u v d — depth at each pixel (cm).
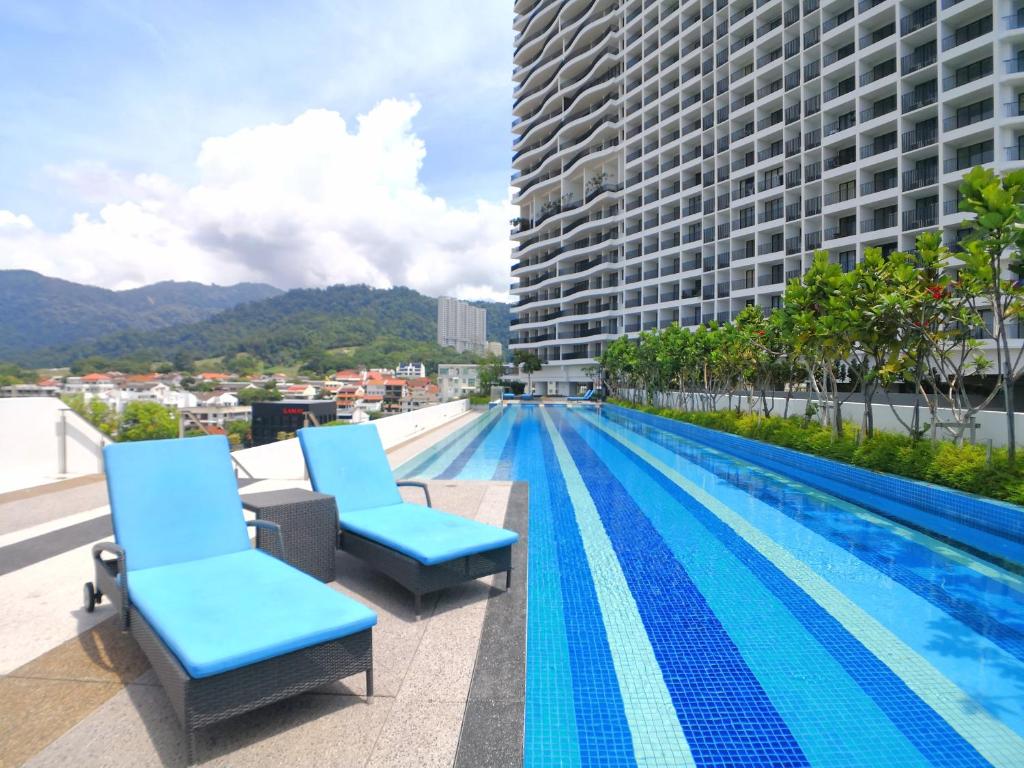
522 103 6906
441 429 1888
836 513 696
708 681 295
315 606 254
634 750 236
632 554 520
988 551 538
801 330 960
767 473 1013
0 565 416
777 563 498
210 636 219
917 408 834
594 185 5625
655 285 4812
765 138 3706
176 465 338
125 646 291
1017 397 1666
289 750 212
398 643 303
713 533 598
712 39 4150
